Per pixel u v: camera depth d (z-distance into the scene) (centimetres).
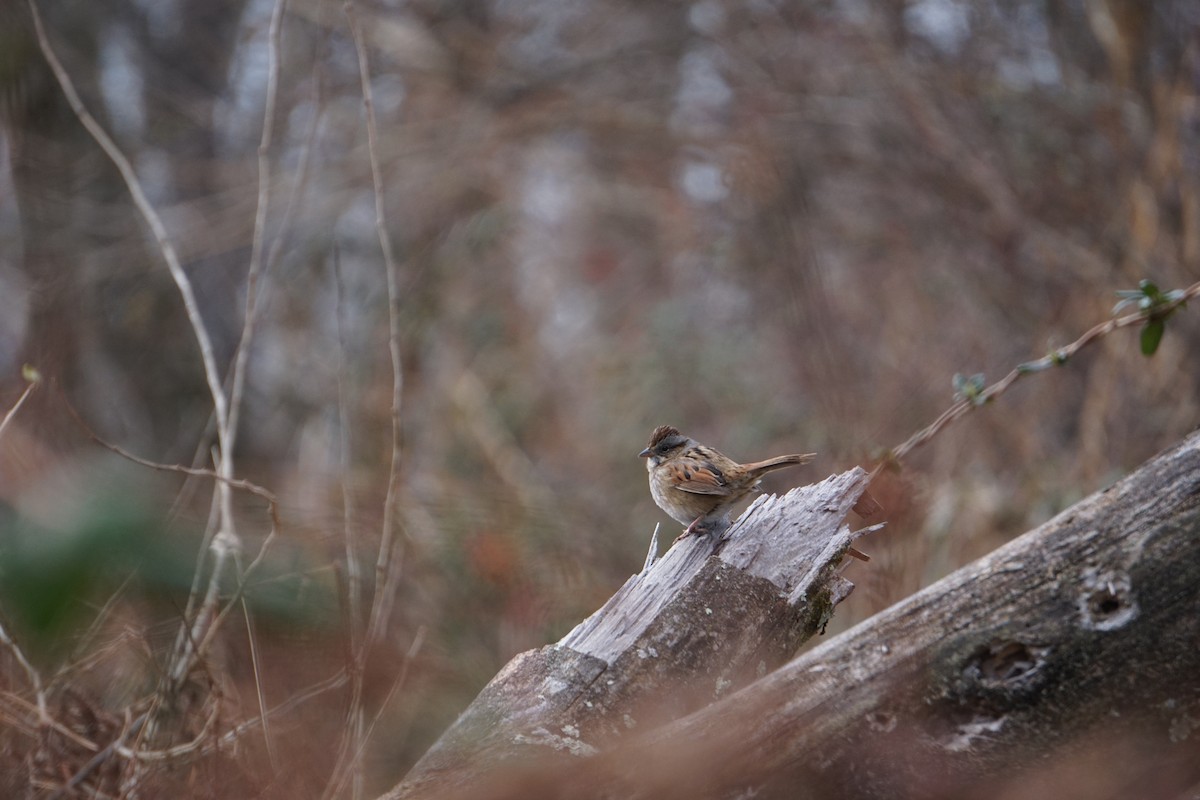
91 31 1881
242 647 677
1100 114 1457
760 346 1636
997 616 439
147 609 371
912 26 1647
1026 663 436
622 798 440
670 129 1841
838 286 1603
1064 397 1313
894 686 444
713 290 1834
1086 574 434
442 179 1834
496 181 1870
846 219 1634
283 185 1730
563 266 1938
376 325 1612
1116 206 1422
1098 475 1155
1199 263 1298
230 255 1819
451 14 1948
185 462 1522
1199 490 430
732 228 1725
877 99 1606
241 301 1777
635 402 1614
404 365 1563
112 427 1543
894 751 441
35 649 206
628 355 1700
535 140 1950
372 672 680
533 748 488
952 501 1128
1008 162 1512
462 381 1603
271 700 620
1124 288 1321
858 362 1476
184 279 923
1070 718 432
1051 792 438
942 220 1545
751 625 529
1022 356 1370
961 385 778
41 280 1548
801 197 1534
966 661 439
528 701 511
